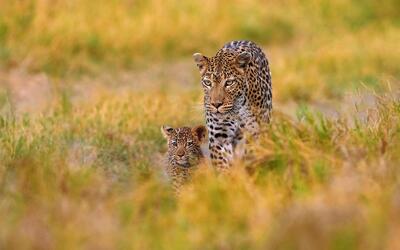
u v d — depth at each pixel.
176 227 9.95
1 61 20.95
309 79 19.78
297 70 20.94
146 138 15.26
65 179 11.16
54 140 14.41
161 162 14.17
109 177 13.23
